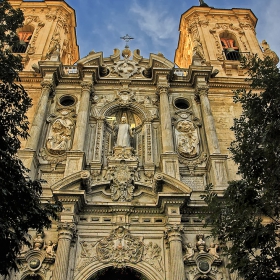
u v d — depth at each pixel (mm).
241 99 13664
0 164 10695
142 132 21828
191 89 24078
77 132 20250
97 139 20812
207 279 15945
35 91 23688
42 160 19891
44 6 31125
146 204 17375
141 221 17297
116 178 18484
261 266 11102
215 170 18984
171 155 19172
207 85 23297
